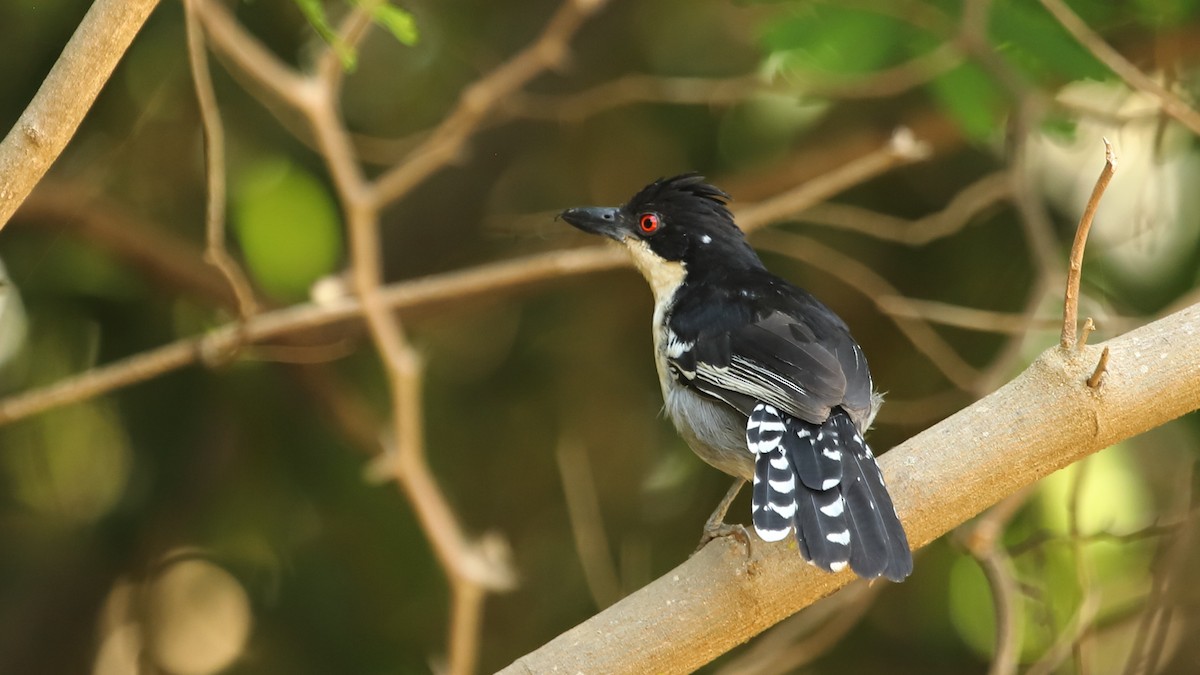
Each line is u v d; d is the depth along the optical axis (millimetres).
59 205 11406
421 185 13398
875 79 10977
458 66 13430
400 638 12391
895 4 9664
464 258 13469
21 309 12094
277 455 12570
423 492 8625
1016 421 6633
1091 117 11523
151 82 11922
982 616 12320
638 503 13250
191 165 12547
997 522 9062
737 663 10391
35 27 11289
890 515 6527
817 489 6754
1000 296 12867
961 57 9867
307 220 12070
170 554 12531
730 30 13289
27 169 5754
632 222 9664
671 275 9445
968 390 10453
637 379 13484
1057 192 12719
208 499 12469
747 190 12719
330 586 12383
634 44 13430
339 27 12555
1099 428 6582
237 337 9461
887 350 13188
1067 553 11500
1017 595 10570
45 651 12383
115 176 12562
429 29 13219
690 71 13344
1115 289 12109
